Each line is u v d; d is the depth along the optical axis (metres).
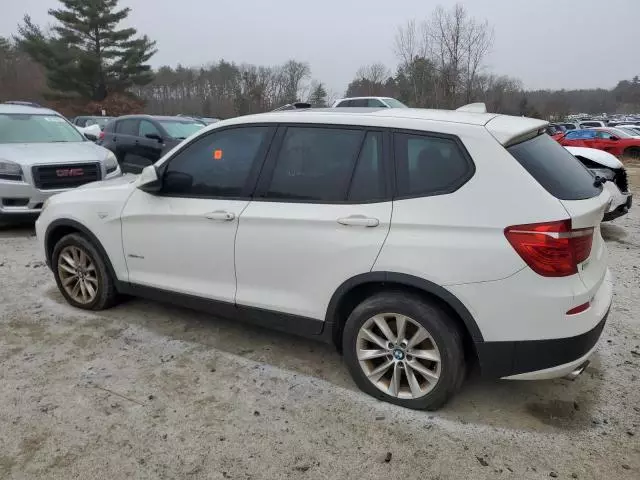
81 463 2.64
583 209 2.71
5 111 8.20
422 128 3.00
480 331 2.79
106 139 12.01
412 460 2.68
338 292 3.14
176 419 3.00
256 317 3.54
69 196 4.44
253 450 2.75
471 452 2.74
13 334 4.05
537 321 2.69
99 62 47.59
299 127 3.37
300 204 3.25
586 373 3.52
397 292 3.01
